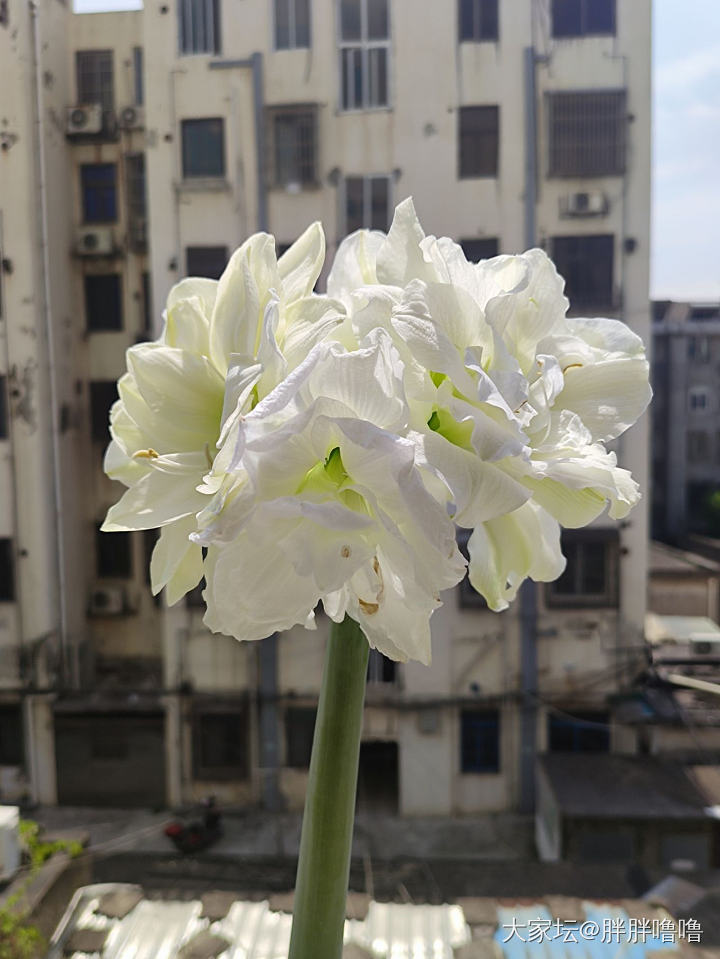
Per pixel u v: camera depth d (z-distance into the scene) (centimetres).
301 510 59
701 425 1983
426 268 71
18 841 400
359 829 989
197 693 1027
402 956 234
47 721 1059
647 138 953
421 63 966
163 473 72
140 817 1027
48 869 393
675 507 1997
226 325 70
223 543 60
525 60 952
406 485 58
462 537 394
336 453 63
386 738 1012
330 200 985
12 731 1065
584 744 994
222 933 251
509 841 955
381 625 66
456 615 994
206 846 937
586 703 985
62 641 1055
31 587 1034
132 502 72
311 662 1015
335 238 987
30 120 1009
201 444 75
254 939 247
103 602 1159
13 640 1037
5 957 297
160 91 989
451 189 975
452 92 966
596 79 951
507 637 991
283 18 973
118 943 253
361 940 240
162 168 997
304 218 990
